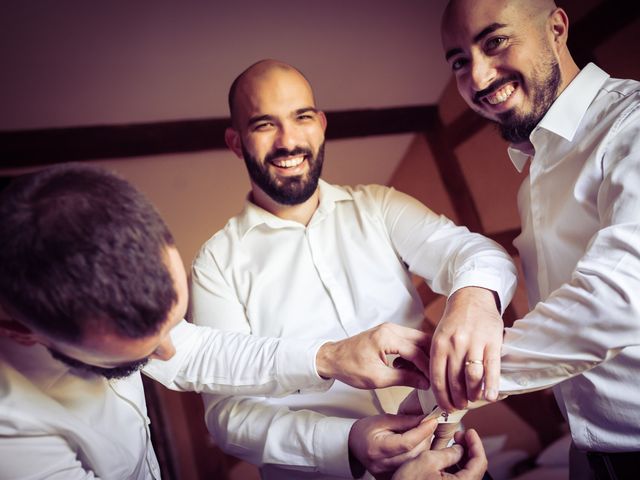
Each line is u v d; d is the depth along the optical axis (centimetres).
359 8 369
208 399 143
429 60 428
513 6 122
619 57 289
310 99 149
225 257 156
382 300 151
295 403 141
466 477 107
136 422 119
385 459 114
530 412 347
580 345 100
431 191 499
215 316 151
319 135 150
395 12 380
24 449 96
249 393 130
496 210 430
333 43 391
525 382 107
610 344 97
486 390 104
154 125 407
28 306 77
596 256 101
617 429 117
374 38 395
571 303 101
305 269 154
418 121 464
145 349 84
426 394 122
